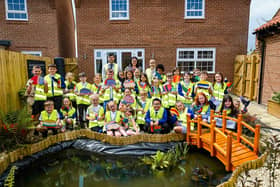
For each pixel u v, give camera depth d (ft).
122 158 14.23
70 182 11.56
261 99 26.08
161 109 16.07
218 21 34.78
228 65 35.63
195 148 15.08
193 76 24.20
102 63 36.19
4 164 11.78
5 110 16.25
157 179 11.59
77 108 21.24
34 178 11.99
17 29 37.09
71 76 21.90
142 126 17.40
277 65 22.22
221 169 12.30
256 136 11.89
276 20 21.22
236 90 34.06
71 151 15.29
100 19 35.17
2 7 36.24
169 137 15.44
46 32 37.78
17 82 18.62
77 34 35.47
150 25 35.19
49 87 17.48
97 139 15.87
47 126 15.42
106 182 11.50
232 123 15.81
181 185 10.86
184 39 35.37
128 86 18.84
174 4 34.65
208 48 35.47
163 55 35.83
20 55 19.42
